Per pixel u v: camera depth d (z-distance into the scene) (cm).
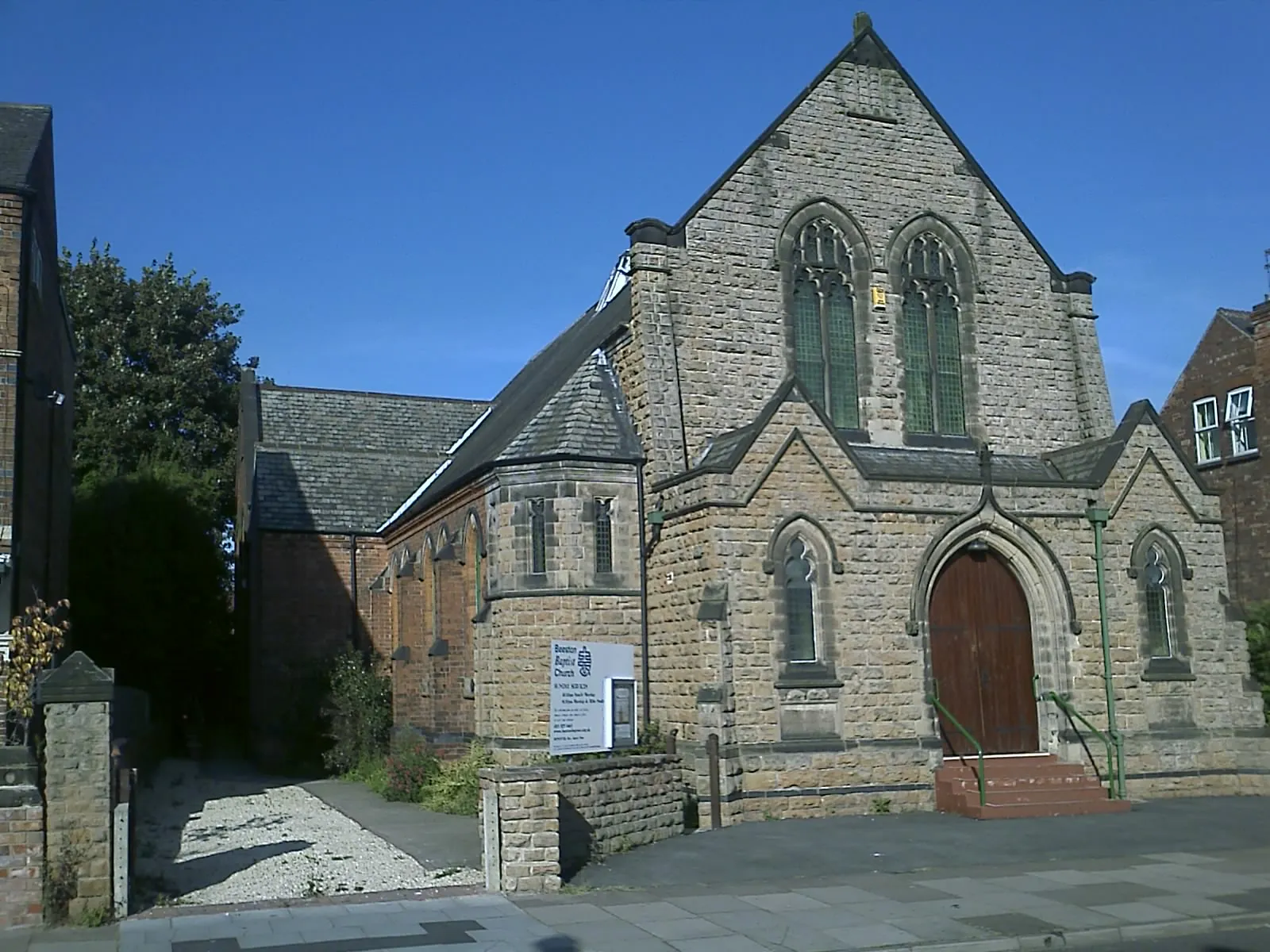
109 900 1363
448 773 2477
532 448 2516
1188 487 2622
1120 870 1689
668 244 2580
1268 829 2033
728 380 2584
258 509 3731
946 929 1338
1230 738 2544
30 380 1962
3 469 1816
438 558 2834
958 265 2848
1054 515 2498
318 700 3353
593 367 2661
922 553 2380
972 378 2803
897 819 2167
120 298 5647
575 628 2428
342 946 1246
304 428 4300
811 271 2708
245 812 2373
